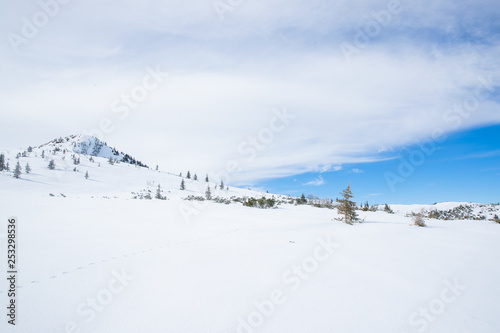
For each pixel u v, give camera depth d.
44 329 2.62
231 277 4.18
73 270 4.50
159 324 2.74
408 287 3.78
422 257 5.40
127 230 8.70
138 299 3.35
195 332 2.59
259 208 22.00
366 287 3.78
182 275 4.26
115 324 2.74
